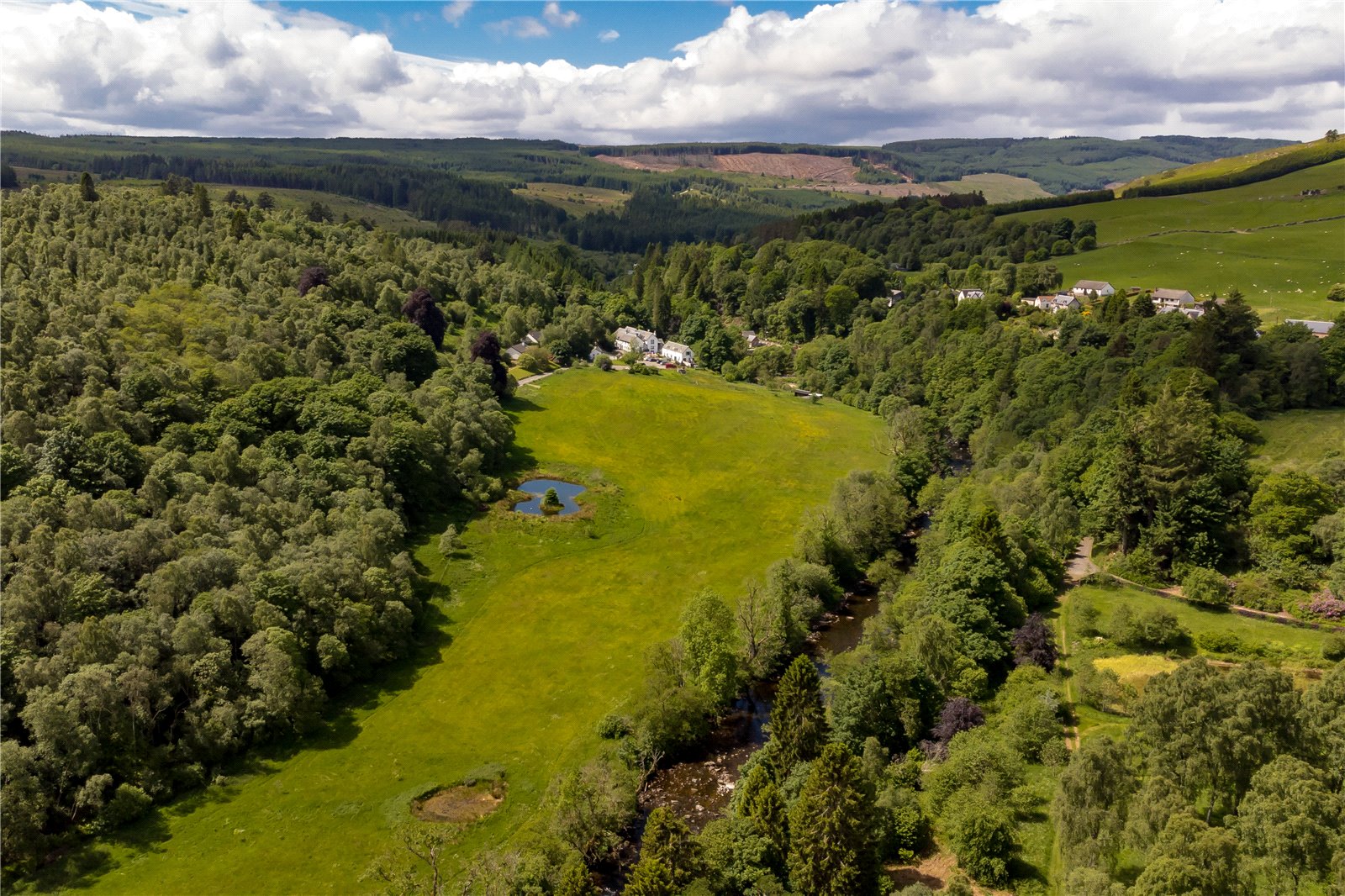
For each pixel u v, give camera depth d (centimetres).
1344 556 7544
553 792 6225
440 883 5400
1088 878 4178
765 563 10481
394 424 11606
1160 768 4609
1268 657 6756
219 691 6569
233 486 9231
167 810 5956
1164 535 8406
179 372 10862
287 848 5703
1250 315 12062
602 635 8712
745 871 5041
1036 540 8919
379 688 7669
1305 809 3844
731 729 7294
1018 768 5825
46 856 5444
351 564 8231
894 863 5303
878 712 6391
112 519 7588
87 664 6081
